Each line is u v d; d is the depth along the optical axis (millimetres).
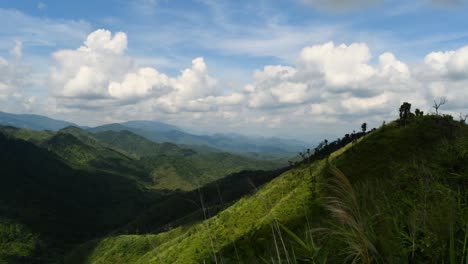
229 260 3604
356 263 2824
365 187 5301
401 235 3258
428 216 3322
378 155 85500
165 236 160500
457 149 7012
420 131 86125
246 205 96062
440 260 2865
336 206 2521
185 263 88812
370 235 2834
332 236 3535
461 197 4438
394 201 5238
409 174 6805
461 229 2990
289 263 2949
